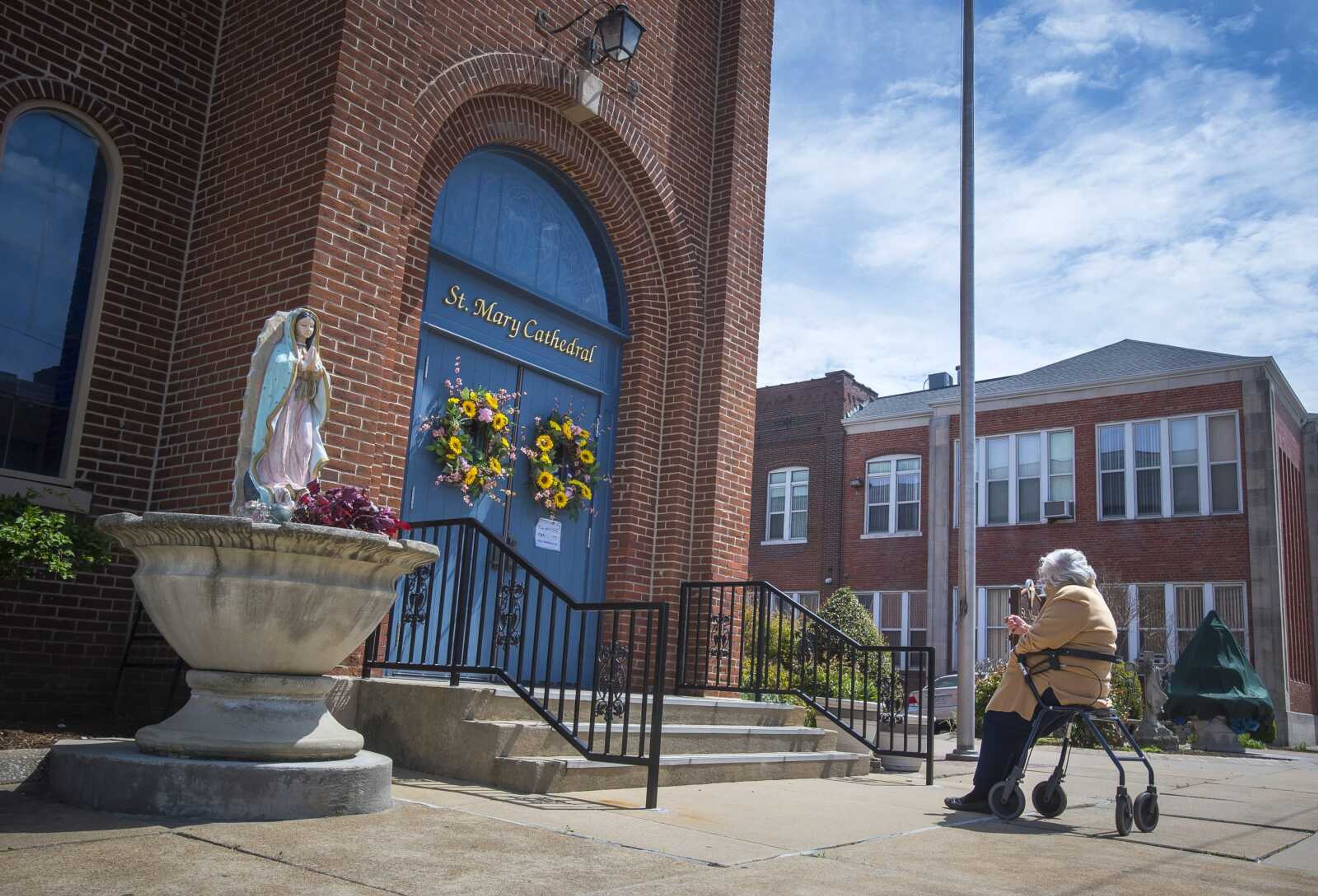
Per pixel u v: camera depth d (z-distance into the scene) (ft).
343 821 13.91
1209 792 26.35
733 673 31.55
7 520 17.37
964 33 40.88
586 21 29.96
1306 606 80.59
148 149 24.58
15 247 22.44
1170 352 79.36
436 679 25.27
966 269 38.99
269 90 24.23
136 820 13.26
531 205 30.27
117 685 21.94
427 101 25.13
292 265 22.22
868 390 98.32
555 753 19.61
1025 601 19.65
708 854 13.24
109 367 23.39
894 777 26.63
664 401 32.42
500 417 27.58
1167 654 70.79
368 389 22.48
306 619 14.84
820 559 92.27
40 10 22.97
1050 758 38.70
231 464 22.12
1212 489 72.84
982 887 12.03
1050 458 80.33
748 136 34.83
